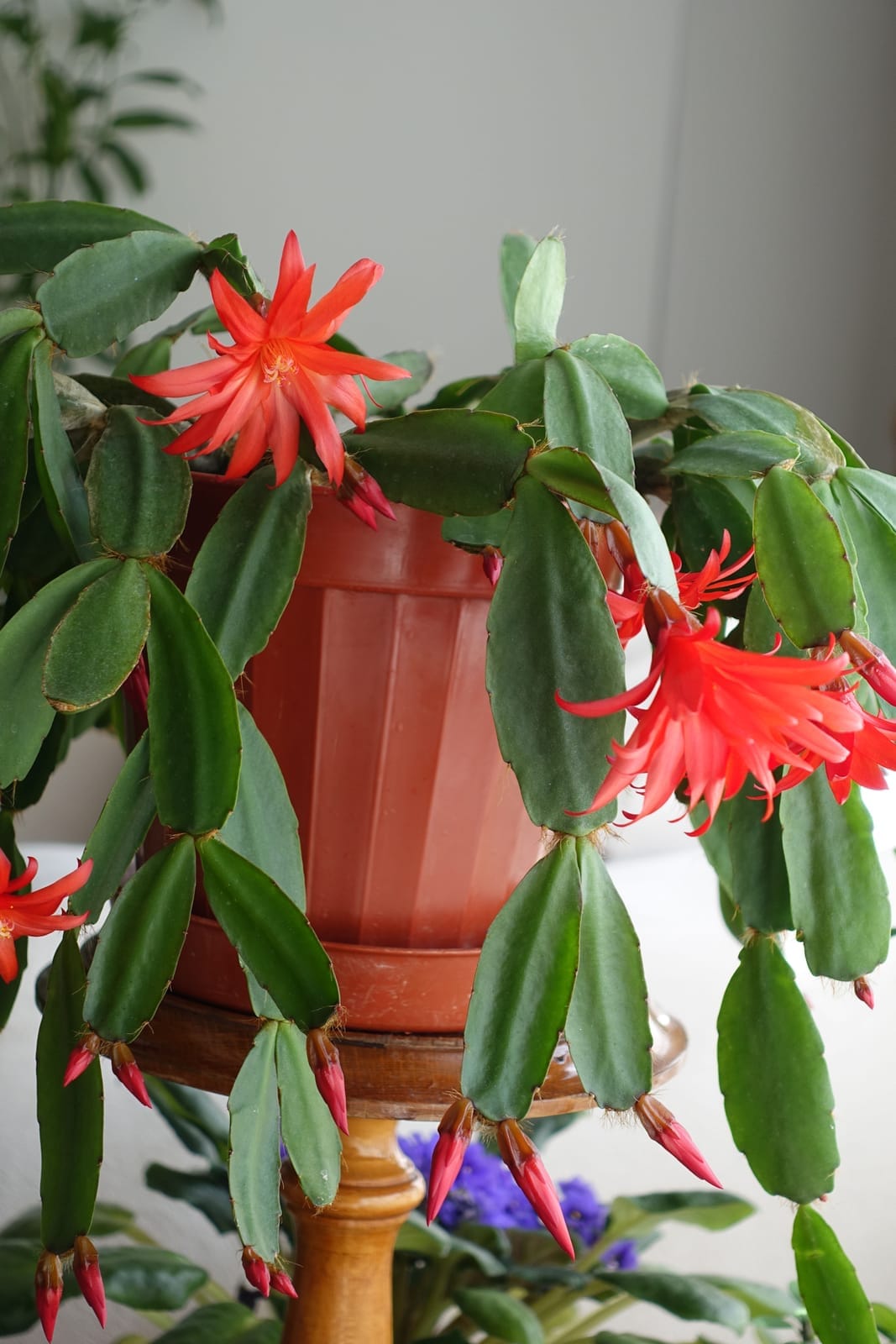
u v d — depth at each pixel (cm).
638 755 56
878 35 199
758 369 206
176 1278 80
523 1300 88
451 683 65
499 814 68
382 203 216
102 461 62
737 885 64
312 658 65
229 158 215
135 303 64
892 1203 92
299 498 63
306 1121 62
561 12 211
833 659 57
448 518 63
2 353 62
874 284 200
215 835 59
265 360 61
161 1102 89
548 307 66
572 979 58
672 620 56
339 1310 71
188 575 68
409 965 67
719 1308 81
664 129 210
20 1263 79
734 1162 100
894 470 195
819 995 105
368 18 213
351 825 67
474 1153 92
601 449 61
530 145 213
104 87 213
